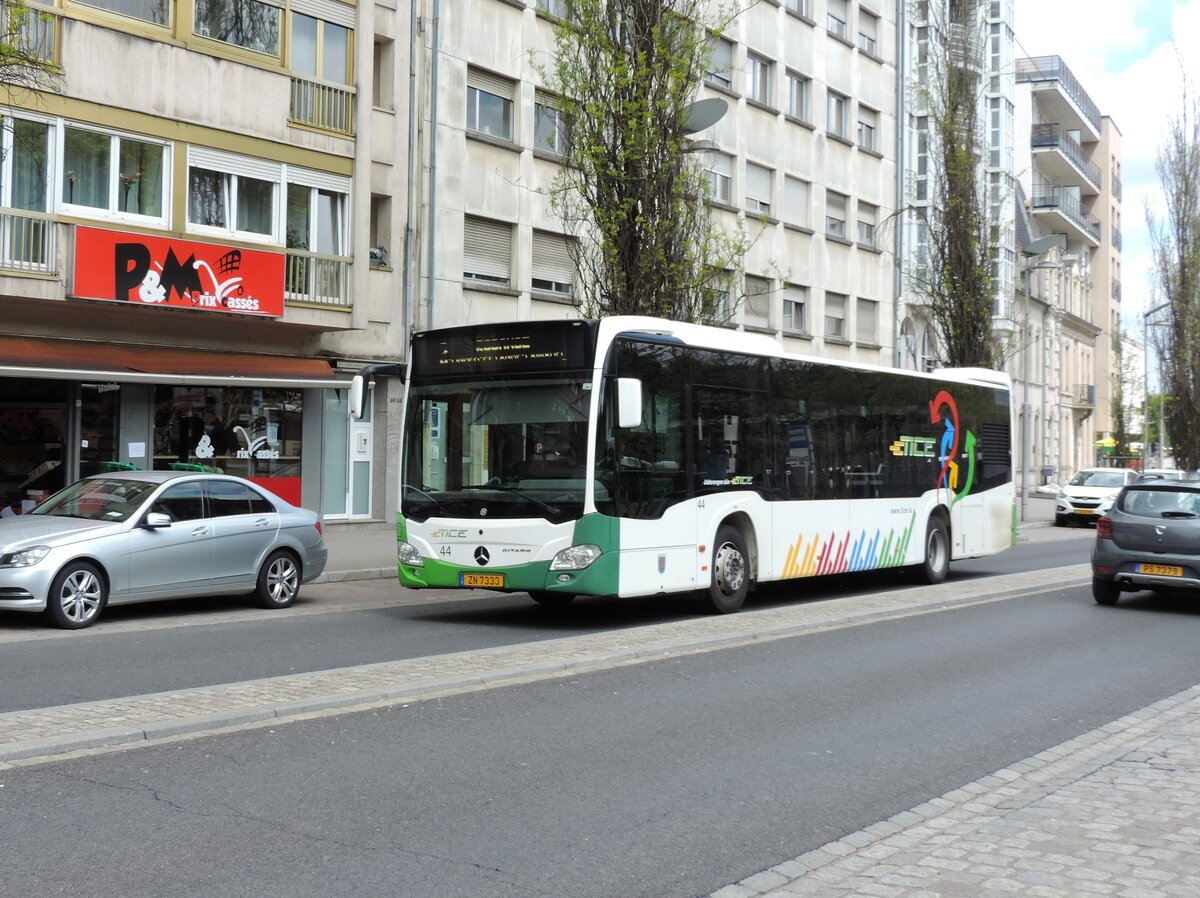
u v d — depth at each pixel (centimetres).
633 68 1956
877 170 4359
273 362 2295
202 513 1345
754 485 1452
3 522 1266
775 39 3797
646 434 1286
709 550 1363
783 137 3838
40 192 1933
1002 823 575
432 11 2655
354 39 2406
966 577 2009
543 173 2917
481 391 1290
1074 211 6906
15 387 2028
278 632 1198
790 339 3875
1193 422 5294
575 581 1214
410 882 485
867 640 1209
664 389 1317
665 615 1385
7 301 1912
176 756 673
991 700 915
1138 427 7400
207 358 2186
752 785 650
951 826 571
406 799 604
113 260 1972
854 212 4216
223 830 545
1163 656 1155
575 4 1977
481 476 1277
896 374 1777
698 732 775
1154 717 852
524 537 1238
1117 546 1527
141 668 956
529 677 946
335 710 802
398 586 1739
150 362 2058
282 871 493
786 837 558
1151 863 511
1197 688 970
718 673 991
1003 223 3816
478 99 2783
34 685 874
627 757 704
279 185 2264
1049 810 598
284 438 2409
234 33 2203
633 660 1046
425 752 700
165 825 550
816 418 1584
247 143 2212
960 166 3344
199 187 2150
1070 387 7106
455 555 1275
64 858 502
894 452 1756
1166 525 1495
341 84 2378
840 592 1722
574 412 1235
